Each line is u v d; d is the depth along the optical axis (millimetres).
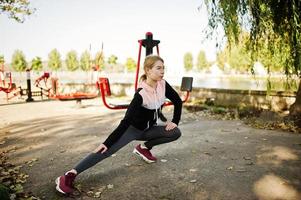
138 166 4328
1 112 10414
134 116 3619
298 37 6406
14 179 3871
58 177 3705
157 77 3510
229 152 5004
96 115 9492
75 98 11062
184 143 5664
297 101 7527
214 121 8039
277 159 4574
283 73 7570
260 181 3711
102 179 3840
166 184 3660
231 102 10734
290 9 6473
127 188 3559
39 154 5074
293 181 3689
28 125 7840
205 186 3582
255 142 5660
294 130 6527
